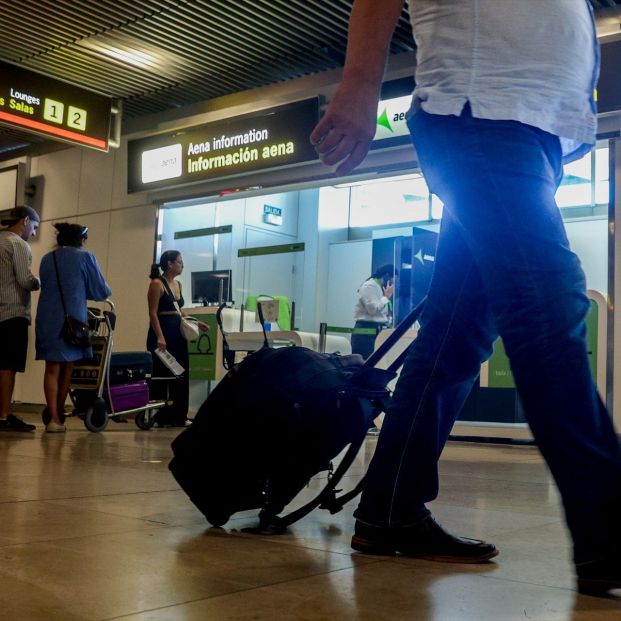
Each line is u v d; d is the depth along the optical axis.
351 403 1.88
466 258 1.63
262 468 1.87
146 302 8.86
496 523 2.11
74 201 9.75
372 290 7.79
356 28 1.49
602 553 1.28
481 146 1.40
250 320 8.19
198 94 8.61
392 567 1.52
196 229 9.28
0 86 7.04
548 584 1.40
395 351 6.37
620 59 5.92
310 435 1.87
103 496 2.41
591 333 6.05
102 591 1.27
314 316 12.08
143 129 9.23
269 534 1.86
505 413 6.70
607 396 5.95
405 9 6.39
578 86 1.45
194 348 8.12
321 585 1.35
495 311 1.38
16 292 5.48
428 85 1.47
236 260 10.97
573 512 1.30
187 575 1.40
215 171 8.00
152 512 2.13
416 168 6.98
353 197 12.61
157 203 8.91
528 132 1.40
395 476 1.63
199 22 6.84
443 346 1.65
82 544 1.66
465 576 1.45
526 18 1.42
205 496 1.90
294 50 7.39
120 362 5.95
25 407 9.54
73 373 5.84
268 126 7.64
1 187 10.40
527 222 1.36
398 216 12.11
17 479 2.77
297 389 1.87
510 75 1.41
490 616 1.18
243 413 1.88
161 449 4.28
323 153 1.52
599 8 6.23
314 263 12.16
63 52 7.61
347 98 1.47
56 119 7.42
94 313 6.05
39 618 1.11
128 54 7.61
